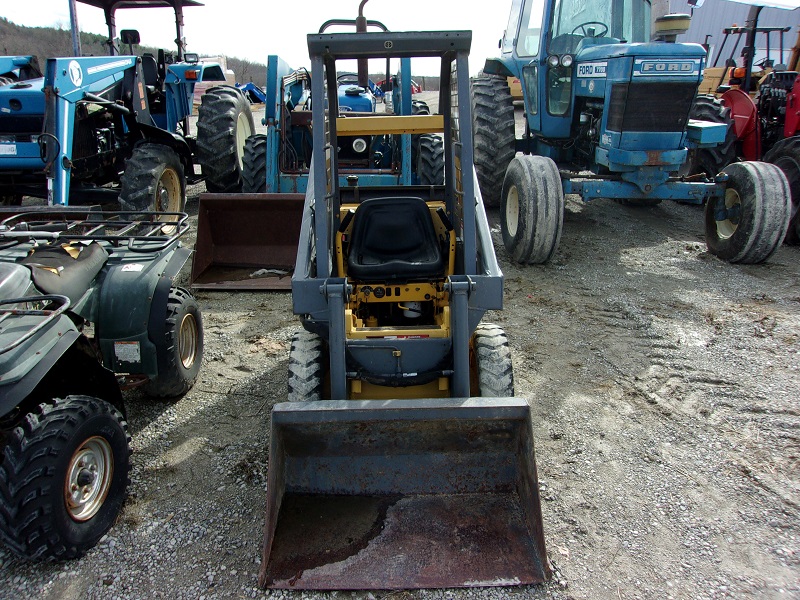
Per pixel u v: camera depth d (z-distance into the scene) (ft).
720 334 15.40
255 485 10.12
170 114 26.22
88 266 11.17
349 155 24.57
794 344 14.79
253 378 13.57
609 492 9.92
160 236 12.64
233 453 10.97
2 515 7.88
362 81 28.25
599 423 11.77
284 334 15.69
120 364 11.43
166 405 12.57
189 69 25.91
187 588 8.13
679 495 9.84
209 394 12.96
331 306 9.28
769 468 10.44
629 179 20.18
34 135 19.74
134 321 11.28
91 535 8.73
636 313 16.69
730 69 35.19
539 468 10.50
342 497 9.16
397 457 9.19
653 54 18.78
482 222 11.10
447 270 11.77
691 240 23.88
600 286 18.80
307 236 10.81
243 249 19.58
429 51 10.12
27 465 7.93
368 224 11.79
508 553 8.30
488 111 25.09
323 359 10.22
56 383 9.66
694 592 8.07
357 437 9.03
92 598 8.02
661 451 10.93
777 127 26.25
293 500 9.10
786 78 26.22
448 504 8.98
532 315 16.63
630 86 19.10
